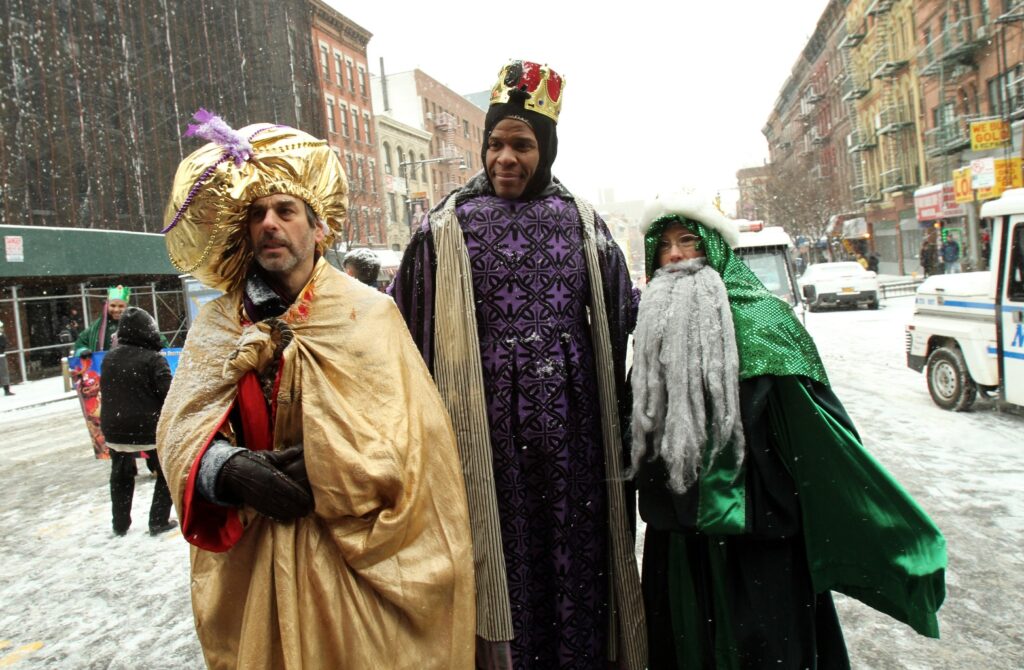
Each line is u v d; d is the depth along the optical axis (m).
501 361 2.06
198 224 1.60
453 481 1.72
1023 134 20.27
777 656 1.97
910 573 1.90
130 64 26.88
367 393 1.58
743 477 1.93
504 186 2.15
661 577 2.23
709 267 2.12
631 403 2.18
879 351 11.54
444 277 2.10
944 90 26.39
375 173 42.69
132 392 4.82
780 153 65.56
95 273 19.61
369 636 1.52
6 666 3.16
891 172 34.22
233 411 1.62
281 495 1.47
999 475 4.95
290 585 1.49
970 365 6.61
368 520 1.54
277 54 34.12
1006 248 6.12
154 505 4.96
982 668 2.66
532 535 2.07
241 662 1.48
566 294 2.12
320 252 1.75
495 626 1.96
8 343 17.83
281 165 1.62
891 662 2.73
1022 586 3.29
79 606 3.79
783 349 1.95
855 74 39.28
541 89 2.10
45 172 23.27
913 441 5.98
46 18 23.56
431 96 52.97
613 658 2.16
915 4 29.70
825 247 45.19
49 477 7.19
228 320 1.66
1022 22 21.44
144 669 3.08
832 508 1.94
